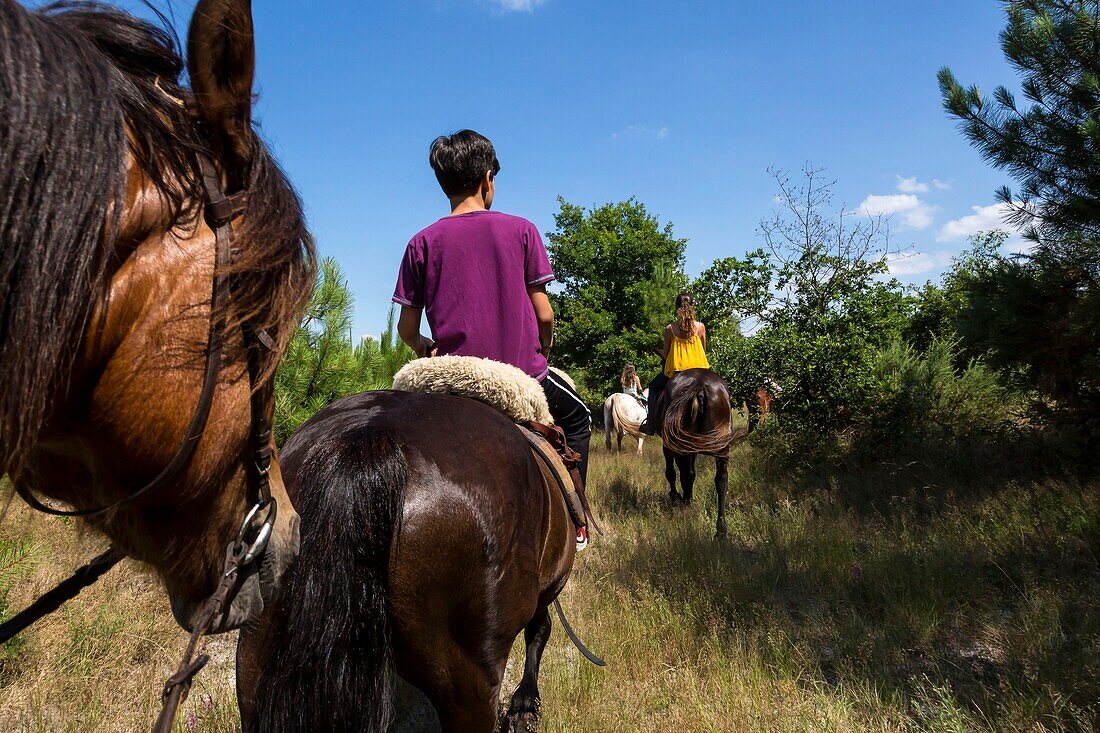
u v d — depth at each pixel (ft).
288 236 3.47
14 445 2.43
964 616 13.24
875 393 27.86
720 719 9.58
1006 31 20.75
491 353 7.98
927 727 9.57
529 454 6.52
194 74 3.19
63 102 2.49
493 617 5.58
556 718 9.60
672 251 75.97
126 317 2.92
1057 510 17.97
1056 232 20.74
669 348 24.86
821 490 24.06
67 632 11.02
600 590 14.90
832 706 9.75
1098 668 10.41
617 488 28.48
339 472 4.95
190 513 3.45
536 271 8.23
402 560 5.03
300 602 4.61
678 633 12.44
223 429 3.37
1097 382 20.42
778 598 14.75
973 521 18.60
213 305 3.18
